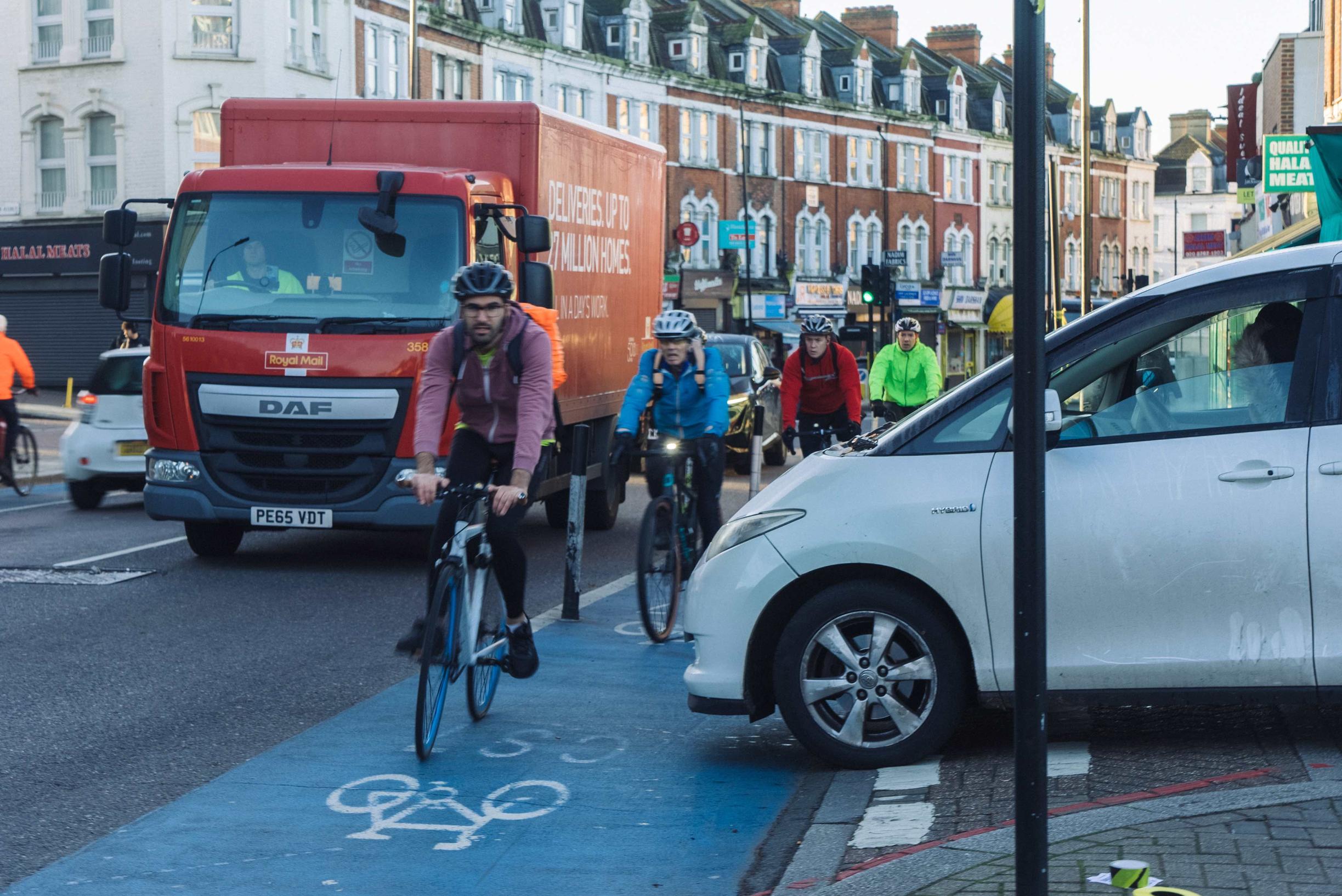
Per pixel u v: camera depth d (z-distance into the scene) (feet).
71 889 17.25
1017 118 13.15
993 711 24.67
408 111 45.62
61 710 25.93
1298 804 17.48
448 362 23.98
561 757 22.97
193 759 22.84
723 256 221.25
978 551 21.01
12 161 146.10
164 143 138.92
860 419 44.27
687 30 216.13
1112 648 20.70
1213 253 127.44
